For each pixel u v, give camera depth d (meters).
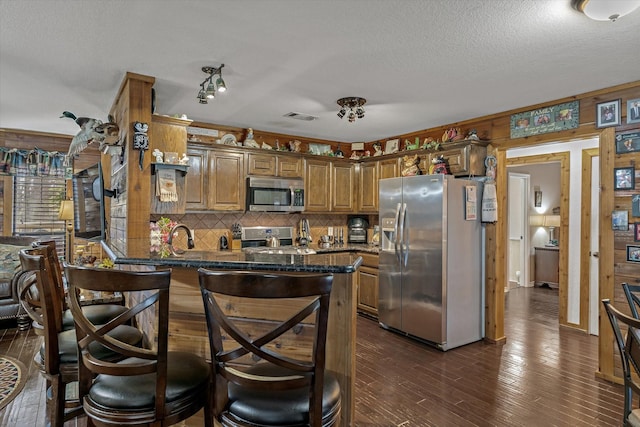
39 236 5.30
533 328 4.47
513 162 5.23
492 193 3.93
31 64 2.72
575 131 3.33
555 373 3.15
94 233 3.05
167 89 3.22
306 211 5.05
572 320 4.46
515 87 3.13
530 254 6.97
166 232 2.94
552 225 6.75
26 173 5.36
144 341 2.21
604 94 3.15
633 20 2.02
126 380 1.37
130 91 2.88
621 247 3.02
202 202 4.21
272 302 1.76
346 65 2.69
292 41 2.32
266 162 4.72
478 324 4.00
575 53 2.46
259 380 1.17
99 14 2.03
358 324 4.53
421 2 1.87
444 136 4.28
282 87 3.16
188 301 1.87
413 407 2.57
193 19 2.07
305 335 1.73
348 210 5.49
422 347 3.78
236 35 2.25
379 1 1.87
